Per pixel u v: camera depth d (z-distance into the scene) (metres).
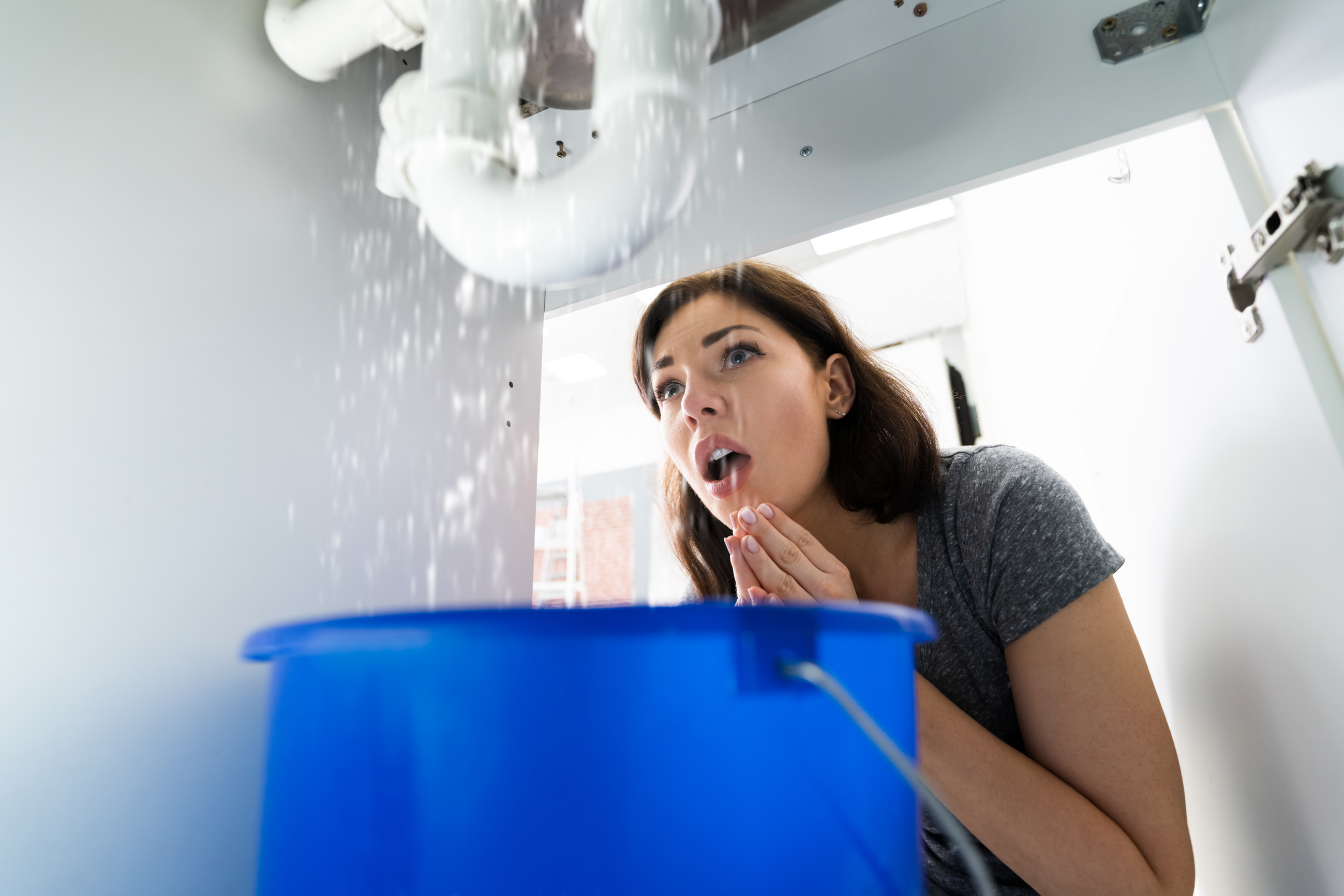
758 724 0.25
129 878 0.52
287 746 0.28
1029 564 0.63
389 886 0.24
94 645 0.52
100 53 0.59
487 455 0.90
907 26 0.84
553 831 0.24
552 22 0.64
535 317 1.00
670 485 1.01
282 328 0.69
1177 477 0.83
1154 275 0.83
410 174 0.60
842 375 0.79
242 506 0.63
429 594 0.80
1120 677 0.58
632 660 0.25
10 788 0.47
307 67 0.72
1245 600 0.69
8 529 0.49
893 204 0.82
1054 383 1.36
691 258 0.92
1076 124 0.75
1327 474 0.54
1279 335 0.58
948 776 0.56
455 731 0.25
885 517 0.75
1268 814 0.68
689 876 0.24
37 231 0.53
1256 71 0.63
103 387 0.55
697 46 0.55
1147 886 0.51
